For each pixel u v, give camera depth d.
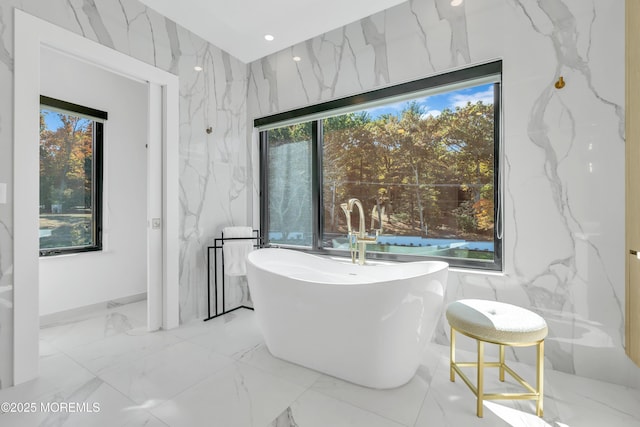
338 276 2.31
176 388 1.56
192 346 2.06
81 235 2.88
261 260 2.38
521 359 1.81
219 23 2.37
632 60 1.46
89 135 2.93
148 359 1.88
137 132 3.25
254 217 3.10
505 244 1.85
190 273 2.55
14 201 1.60
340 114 2.56
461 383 1.61
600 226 1.60
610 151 1.58
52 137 2.69
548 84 1.72
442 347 2.03
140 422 1.31
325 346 1.64
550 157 1.72
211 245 2.72
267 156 3.12
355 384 1.60
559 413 1.36
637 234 1.42
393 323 1.45
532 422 1.31
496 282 1.87
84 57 1.91
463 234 2.13
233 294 2.96
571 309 1.67
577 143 1.65
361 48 2.38
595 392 1.51
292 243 2.96
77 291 2.74
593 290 1.62
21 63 1.62
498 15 1.86
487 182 2.04
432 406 1.42
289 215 2.97
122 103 3.12
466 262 2.09
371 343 1.50
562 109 1.69
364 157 2.54
